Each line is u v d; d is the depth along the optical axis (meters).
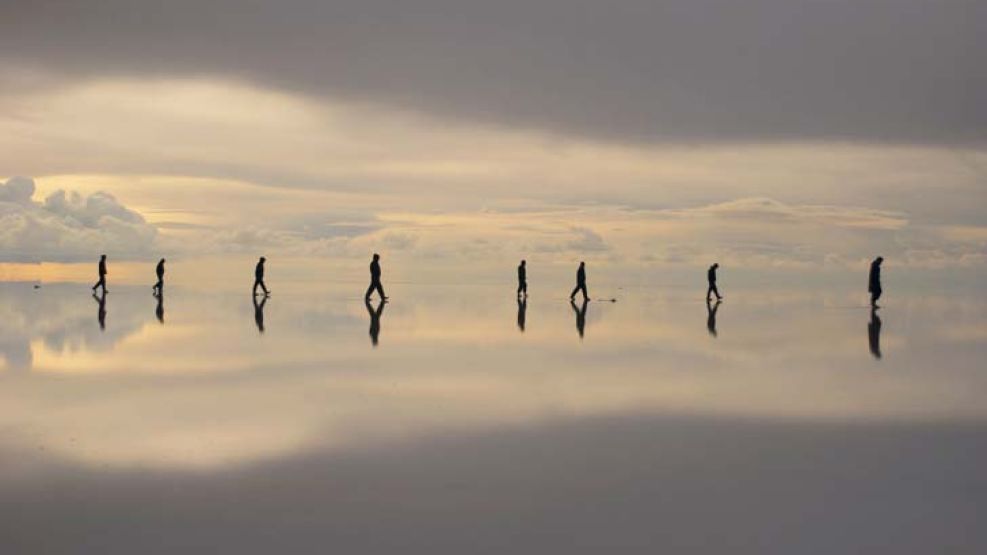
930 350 25.84
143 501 9.85
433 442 12.92
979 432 13.80
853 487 10.66
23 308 41.50
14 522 9.12
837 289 88.94
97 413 15.05
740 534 8.93
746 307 49.62
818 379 19.53
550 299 57.94
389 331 30.77
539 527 9.08
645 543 8.64
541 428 13.96
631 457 12.05
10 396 16.84
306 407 15.70
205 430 13.67
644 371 20.69
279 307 44.09
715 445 12.83
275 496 10.09
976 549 8.52
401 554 8.27
